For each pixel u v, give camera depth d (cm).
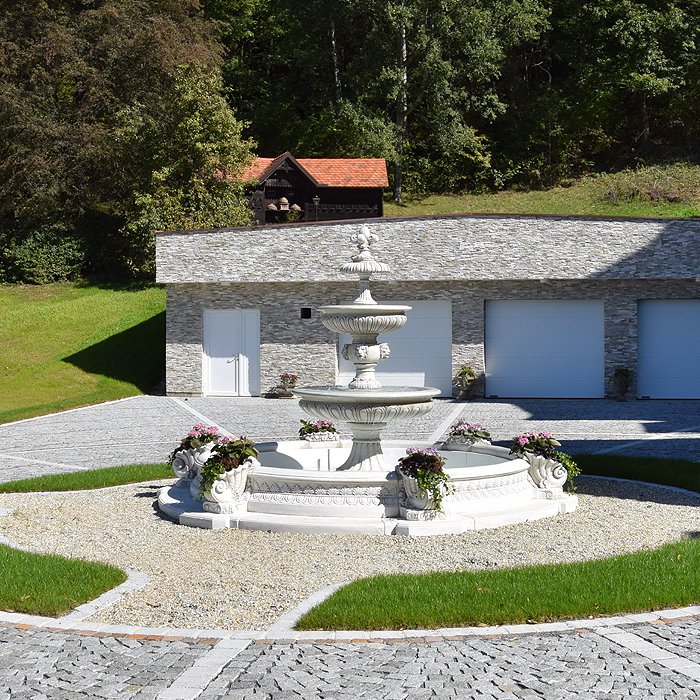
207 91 4006
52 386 2938
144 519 1104
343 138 5147
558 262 2683
